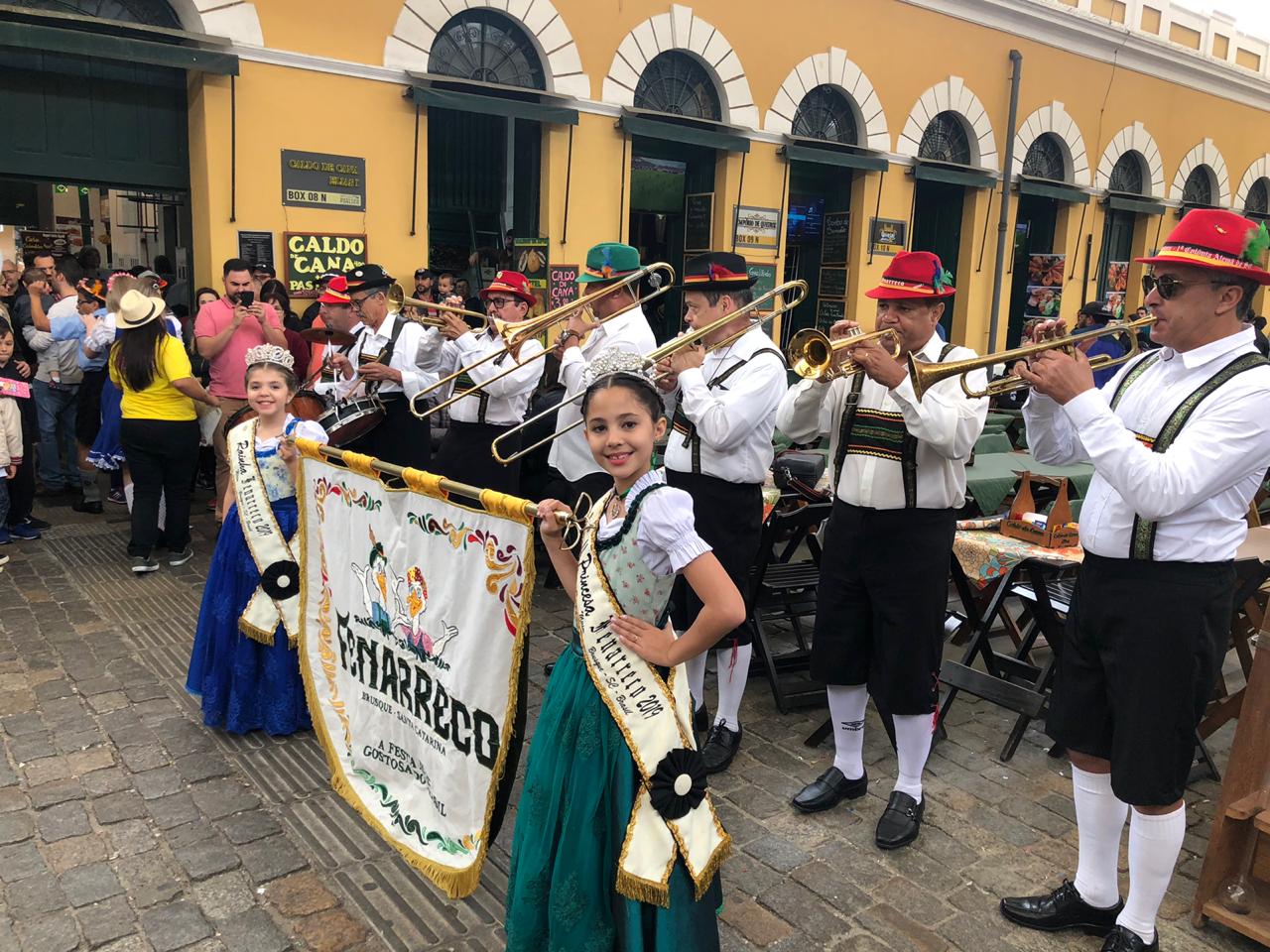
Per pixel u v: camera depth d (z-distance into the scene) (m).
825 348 2.92
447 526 2.41
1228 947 2.58
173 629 4.70
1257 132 17.05
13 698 3.90
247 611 3.49
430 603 2.51
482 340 4.68
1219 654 2.32
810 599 4.50
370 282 5.10
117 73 7.41
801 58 10.89
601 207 9.72
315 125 7.90
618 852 2.00
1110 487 2.37
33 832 2.98
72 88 7.26
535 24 8.89
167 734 3.62
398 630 2.68
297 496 3.12
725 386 3.36
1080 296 14.83
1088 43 13.67
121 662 4.27
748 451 3.36
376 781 2.91
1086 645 2.47
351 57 7.99
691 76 10.41
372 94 8.15
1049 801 3.35
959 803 3.32
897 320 2.88
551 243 9.42
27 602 5.02
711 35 10.10
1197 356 2.25
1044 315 14.63
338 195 8.11
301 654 3.18
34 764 3.39
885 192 12.09
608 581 2.00
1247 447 2.11
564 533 2.12
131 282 6.40
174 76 7.65
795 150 10.91
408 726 2.70
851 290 12.18
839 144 11.34
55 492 7.27
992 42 12.63
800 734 3.85
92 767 3.37
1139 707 2.31
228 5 7.33
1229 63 15.97
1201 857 3.07
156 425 5.39
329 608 3.04
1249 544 3.77
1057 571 4.53
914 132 12.12
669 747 1.98
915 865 2.94
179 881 2.75
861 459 2.99
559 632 4.82
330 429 4.79
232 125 7.46
